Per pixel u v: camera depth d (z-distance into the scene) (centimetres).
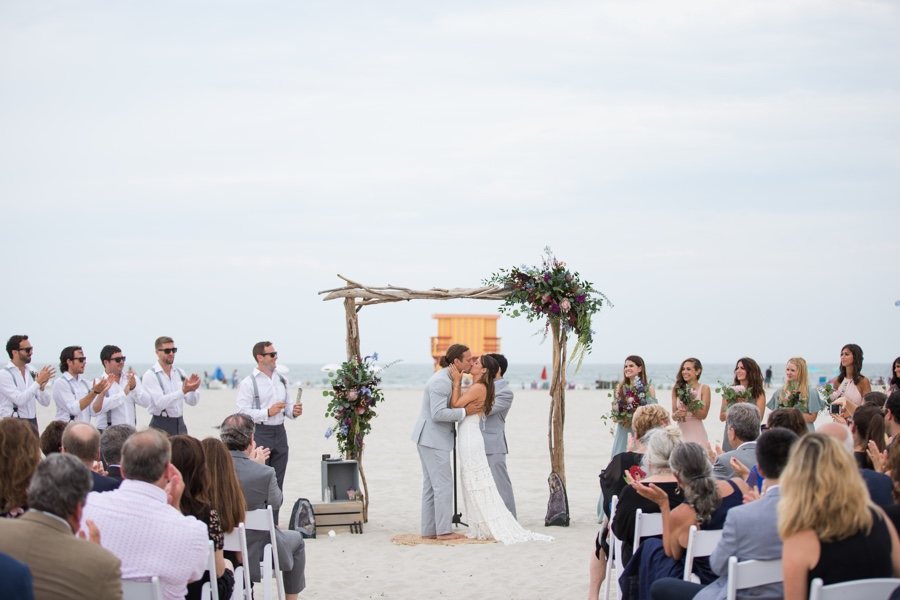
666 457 639
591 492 1447
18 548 398
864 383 1057
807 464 420
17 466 508
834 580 416
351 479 1159
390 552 991
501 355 1098
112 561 409
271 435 1101
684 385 1066
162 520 489
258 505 716
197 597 563
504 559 949
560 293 1123
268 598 643
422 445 1073
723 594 482
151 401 1084
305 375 12119
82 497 413
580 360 1152
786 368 1075
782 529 424
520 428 2672
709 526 573
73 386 1074
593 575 736
